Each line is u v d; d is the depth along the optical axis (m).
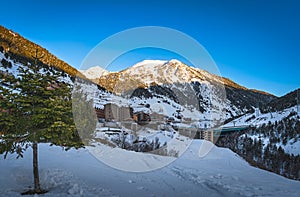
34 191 3.39
